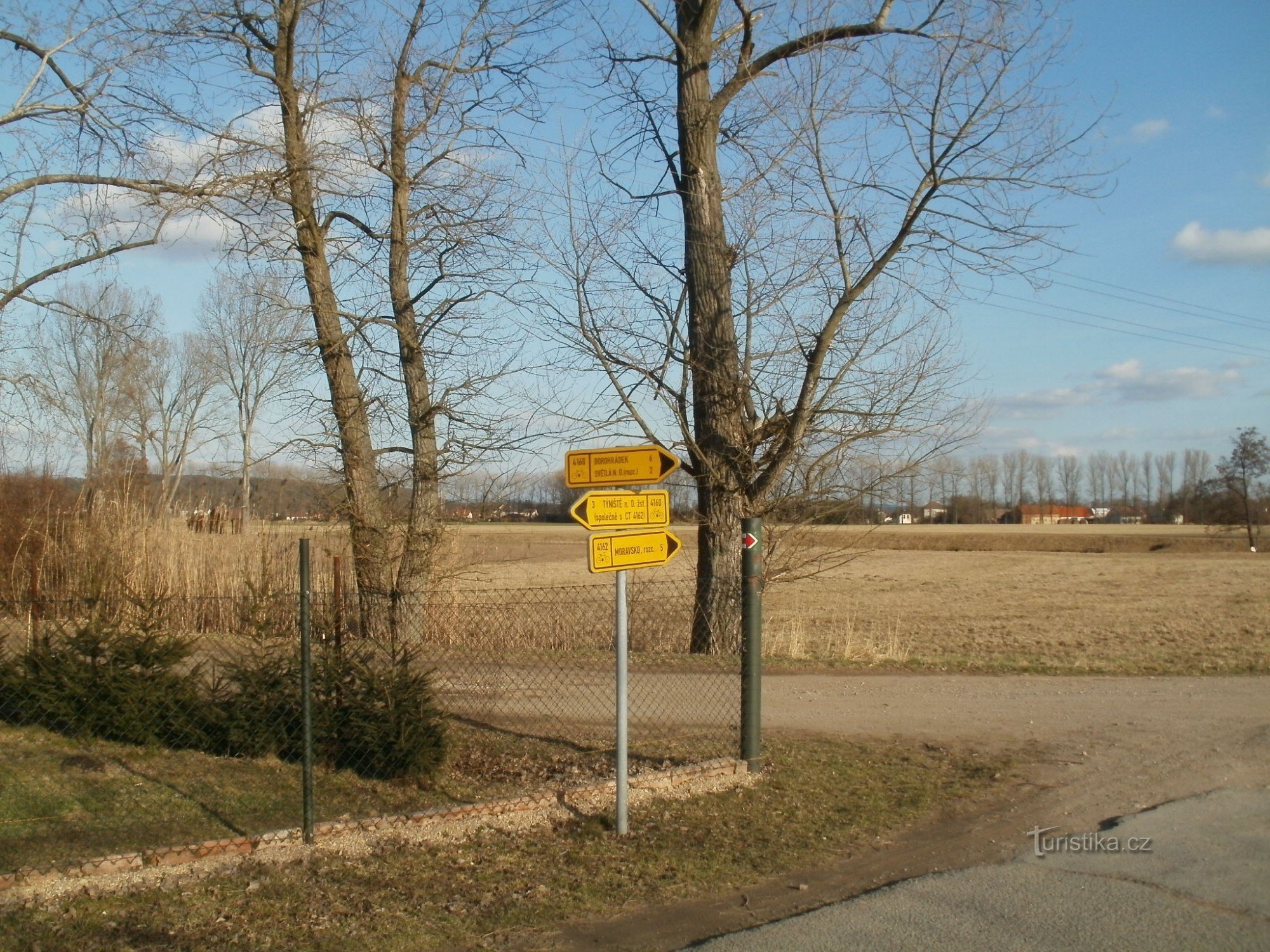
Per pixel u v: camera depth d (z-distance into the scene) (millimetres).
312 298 14367
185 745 7699
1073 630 19703
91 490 16078
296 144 13516
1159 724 9594
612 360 13258
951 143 12047
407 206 14719
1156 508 101250
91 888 5164
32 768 6984
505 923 4930
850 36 12305
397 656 7445
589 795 6754
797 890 5367
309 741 5906
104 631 7879
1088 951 4449
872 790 7254
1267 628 19812
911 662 13922
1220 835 6164
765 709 10328
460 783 7285
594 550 6176
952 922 4812
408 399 15023
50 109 9695
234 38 13070
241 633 8930
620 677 6312
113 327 11117
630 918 5016
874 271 12539
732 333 13344
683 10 13609
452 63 14516
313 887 5348
